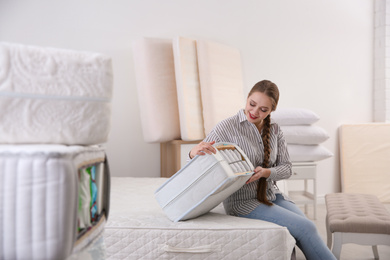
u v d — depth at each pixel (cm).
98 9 362
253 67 428
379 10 482
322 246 172
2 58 84
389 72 480
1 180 80
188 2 396
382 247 270
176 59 340
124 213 181
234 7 418
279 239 154
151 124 339
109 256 156
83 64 94
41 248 80
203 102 349
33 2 344
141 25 378
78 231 95
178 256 155
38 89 88
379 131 459
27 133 89
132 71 373
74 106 93
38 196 80
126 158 371
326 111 466
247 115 193
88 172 103
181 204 164
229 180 156
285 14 443
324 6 462
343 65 475
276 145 205
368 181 454
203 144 162
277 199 208
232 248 155
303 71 454
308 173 382
